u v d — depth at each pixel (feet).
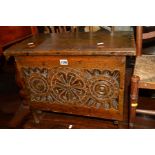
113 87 4.11
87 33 5.14
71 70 4.19
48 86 4.62
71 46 4.15
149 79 3.90
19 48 4.37
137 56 4.89
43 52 4.04
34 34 5.60
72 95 4.54
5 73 8.40
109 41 4.24
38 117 5.59
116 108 4.37
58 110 4.94
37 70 4.49
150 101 5.81
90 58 3.92
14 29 6.57
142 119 5.19
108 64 3.88
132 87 3.96
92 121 5.33
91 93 4.35
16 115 5.88
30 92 4.91
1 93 7.06
